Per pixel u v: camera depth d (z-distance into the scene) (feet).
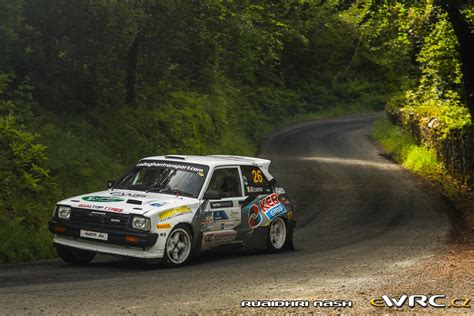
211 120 101.91
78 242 34.32
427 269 33.32
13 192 44.32
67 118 60.80
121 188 38.04
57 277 30.71
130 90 72.49
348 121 178.60
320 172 88.22
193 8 67.56
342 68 216.54
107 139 63.36
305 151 115.85
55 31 58.49
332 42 208.95
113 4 55.06
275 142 129.90
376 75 219.82
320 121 178.19
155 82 76.18
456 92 80.18
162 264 34.06
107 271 32.94
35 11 56.34
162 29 67.36
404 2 62.90
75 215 34.40
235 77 159.02
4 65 55.93
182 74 108.68
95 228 33.58
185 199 35.81
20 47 57.67
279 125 162.71
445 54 72.13
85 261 35.91
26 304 24.08
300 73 207.00
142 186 37.65
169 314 22.93
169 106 87.61
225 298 25.85
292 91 192.85
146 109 77.36
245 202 39.27
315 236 50.47
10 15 51.21
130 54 69.56
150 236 32.76
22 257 36.63
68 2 55.21
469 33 63.77
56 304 24.16
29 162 48.01
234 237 38.24
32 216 43.68
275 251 41.60
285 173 86.89
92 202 34.73
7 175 44.78
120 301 24.89
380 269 33.73
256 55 124.57
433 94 98.89
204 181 37.14
